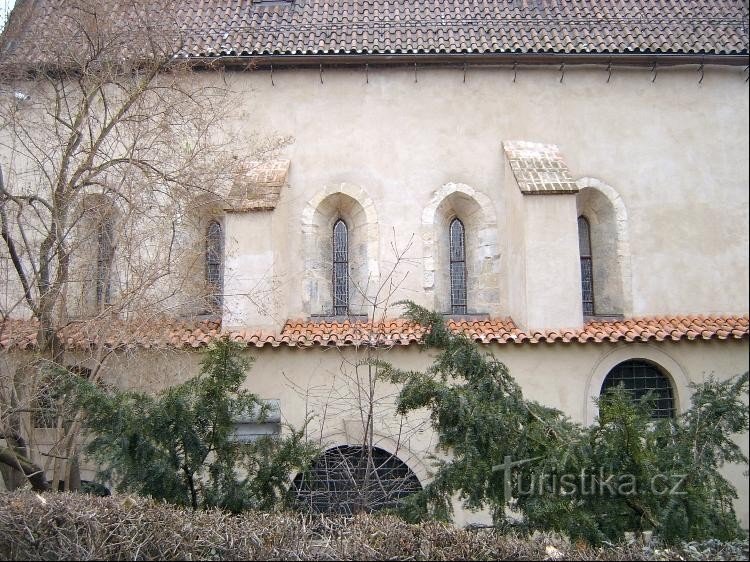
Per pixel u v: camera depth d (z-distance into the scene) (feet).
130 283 35.12
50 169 41.81
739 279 45.34
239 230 40.63
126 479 23.66
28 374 31.71
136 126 37.17
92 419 24.18
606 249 46.11
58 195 33.09
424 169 45.78
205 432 25.07
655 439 23.54
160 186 38.91
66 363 35.17
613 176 46.06
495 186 45.70
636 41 46.70
